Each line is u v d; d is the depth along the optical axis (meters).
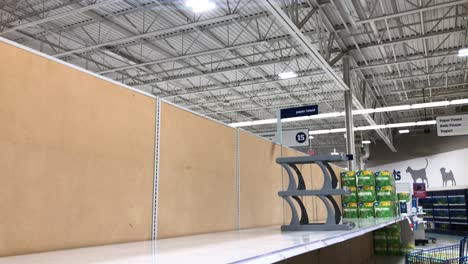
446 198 17.58
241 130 3.10
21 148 1.34
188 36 9.91
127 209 1.79
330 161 3.03
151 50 10.80
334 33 9.13
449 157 20.45
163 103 2.12
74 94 1.58
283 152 4.07
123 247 1.53
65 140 1.51
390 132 20.22
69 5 8.32
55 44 10.67
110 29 9.59
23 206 1.33
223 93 15.11
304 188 3.09
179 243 1.71
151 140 2.00
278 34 9.77
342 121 19.61
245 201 3.03
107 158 1.71
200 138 2.46
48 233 1.41
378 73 12.88
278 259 1.41
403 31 9.73
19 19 9.05
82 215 1.55
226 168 2.77
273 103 16.58
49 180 1.43
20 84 1.37
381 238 7.56
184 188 2.23
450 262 3.69
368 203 4.71
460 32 9.54
